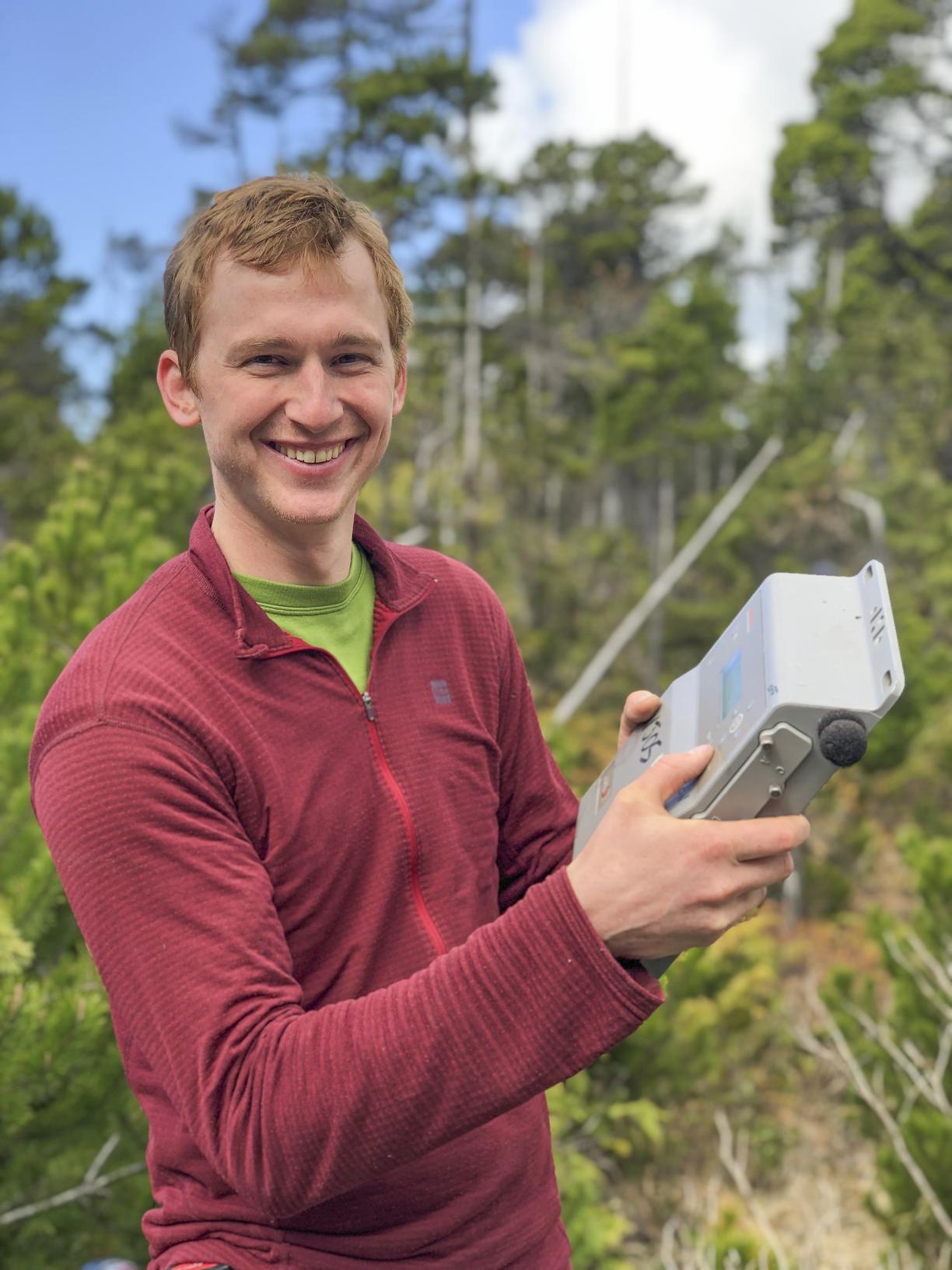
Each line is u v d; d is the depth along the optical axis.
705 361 34.72
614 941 0.93
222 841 1.05
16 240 34.84
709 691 1.16
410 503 24.89
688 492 38.56
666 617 27.78
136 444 19.53
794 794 0.95
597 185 43.66
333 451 1.15
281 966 1.02
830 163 27.41
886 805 16.23
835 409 31.31
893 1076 5.03
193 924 0.99
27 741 3.00
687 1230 3.92
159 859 1.01
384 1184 1.13
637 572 29.28
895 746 14.64
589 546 29.81
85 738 1.04
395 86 22.28
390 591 1.26
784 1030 8.12
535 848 1.42
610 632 26.31
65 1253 2.74
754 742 0.94
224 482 1.18
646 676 26.09
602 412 34.09
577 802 1.48
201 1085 0.95
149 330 26.84
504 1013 0.91
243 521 1.20
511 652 1.42
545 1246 1.24
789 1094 7.84
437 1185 1.15
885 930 5.35
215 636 1.14
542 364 28.61
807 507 28.45
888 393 31.11
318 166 23.53
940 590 24.62
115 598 4.17
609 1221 4.98
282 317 1.10
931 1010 4.91
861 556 27.98
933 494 28.27
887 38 27.39
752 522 28.92
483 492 28.62
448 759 1.24
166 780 1.03
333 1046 0.92
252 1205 1.06
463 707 1.29
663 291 37.88
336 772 1.15
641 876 0.92
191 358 1.16
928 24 27.16
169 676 1.10
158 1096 1.16
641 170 42.94
